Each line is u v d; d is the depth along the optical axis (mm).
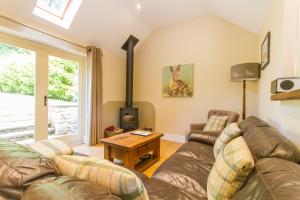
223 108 3588
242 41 3404
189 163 1626
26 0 2389
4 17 2324
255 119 1749
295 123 1311
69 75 3531
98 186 597
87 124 3617
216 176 1010
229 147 1178
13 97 2695
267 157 895
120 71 4543
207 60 3730
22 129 2807
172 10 3559
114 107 4398
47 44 3014
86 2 2912
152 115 4434
